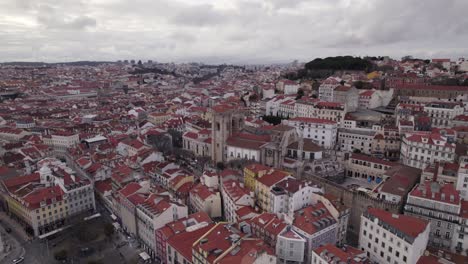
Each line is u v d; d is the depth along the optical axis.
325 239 136.00
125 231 171.38
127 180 190.38
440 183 154.38
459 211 132.88
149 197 161.00
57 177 183.88
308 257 131.38
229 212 172.38
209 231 133.62
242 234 132.50
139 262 145.62
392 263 123.88
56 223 173.12
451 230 133.75
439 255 122.31
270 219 141.88
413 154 197.88
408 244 115.62
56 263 144.50
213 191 179.00
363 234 136.12
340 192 177.75
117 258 148.62
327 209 144.88
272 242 133.50
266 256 112.12
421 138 195.38
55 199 171.12
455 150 191.38
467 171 149.88
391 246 123.31
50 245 158.12
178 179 198.38
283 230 132.62
